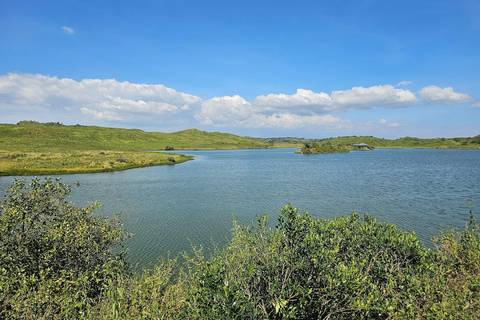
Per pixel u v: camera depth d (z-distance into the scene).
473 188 49.09
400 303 7.09
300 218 8.46
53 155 112.38
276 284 6.20
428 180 60.28
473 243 9.19
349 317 6.48
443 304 6.05
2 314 7.29
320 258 7.18
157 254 20.86
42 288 7.88
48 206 11.55
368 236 10.63
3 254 9.59
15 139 184.38
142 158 124.56
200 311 5.98
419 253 9.70
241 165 108.31
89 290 9.36
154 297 7.41
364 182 57.97
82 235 10.88
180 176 71.75
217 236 24.94
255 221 29.30
